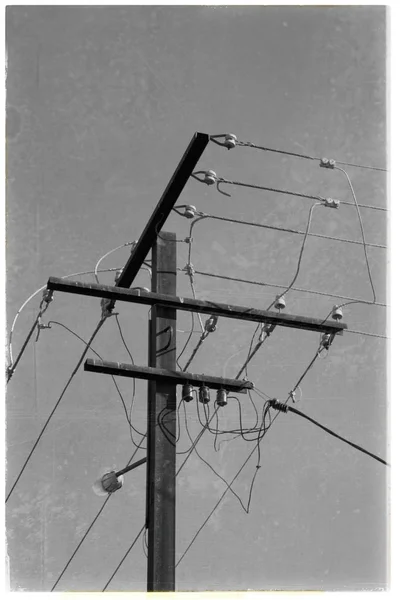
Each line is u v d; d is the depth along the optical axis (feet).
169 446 42.68
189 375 43.70
